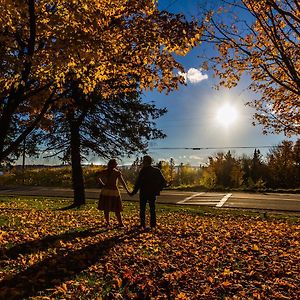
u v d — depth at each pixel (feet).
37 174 149.69
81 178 60.49
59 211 48.34
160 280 17.75
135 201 71.92
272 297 15.94
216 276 18.54
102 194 33.37
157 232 30.40
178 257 22.21
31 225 32.78
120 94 55.06
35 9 20.58
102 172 33.60
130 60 24.08
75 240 26.43
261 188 119.44
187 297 15.80
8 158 57.77
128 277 18.03
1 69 20.21
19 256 21.90
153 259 21.54
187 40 21.81
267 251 24.25
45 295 15.83
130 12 22.48
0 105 25.95
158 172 33.14
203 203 72.33
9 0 17.95
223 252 23.62
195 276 18.58
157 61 24.39
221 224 39.09
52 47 20.36
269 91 35.86
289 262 21.58
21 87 22.61
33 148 58.29
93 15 20.27
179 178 139.33
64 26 20.85
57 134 59.52
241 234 30.96
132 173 138.00
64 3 20.53
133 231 30.63
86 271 19.22
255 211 58.65
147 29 21.85
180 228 32.76
